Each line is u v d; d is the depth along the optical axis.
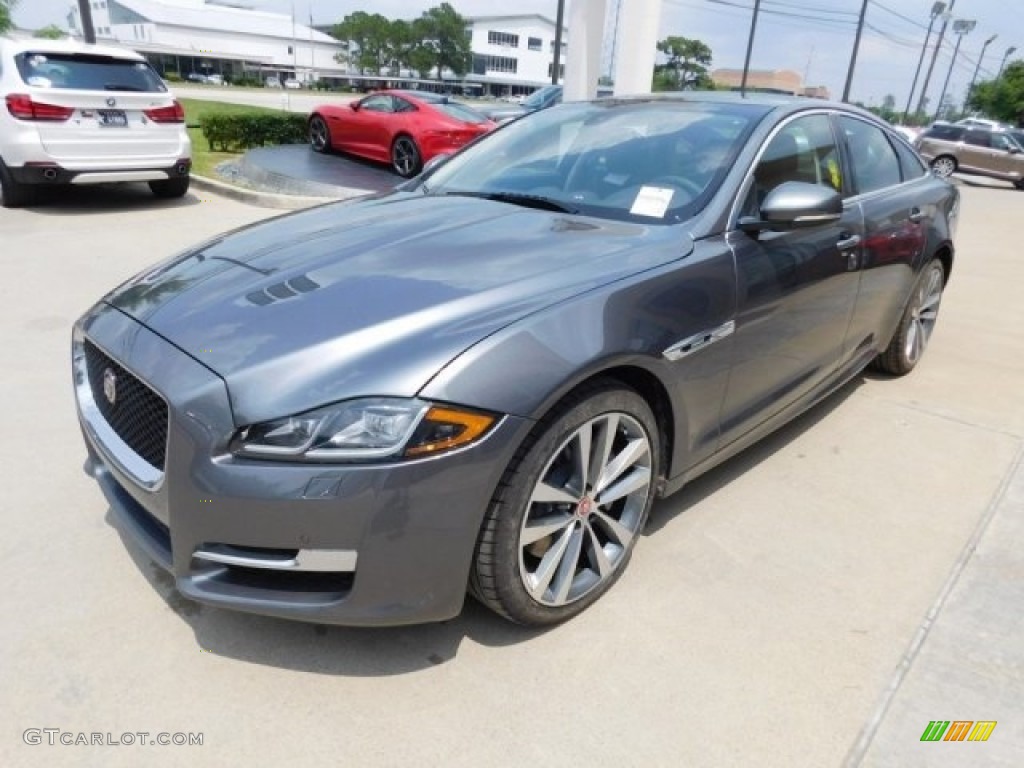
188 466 1.86
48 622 2.23
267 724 1.93
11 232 6.98
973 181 23.83
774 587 2.53
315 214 3.02
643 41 10.20
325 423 1.79
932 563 2.70
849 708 2.05
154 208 8.45
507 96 111.50
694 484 3.18
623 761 1.87
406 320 1.95
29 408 3.58
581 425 2.12
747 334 2.66
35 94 7.37
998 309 6.34
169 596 2.36
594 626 2.32
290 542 1.83
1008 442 3.71
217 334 2.00
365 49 101.94
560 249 2.42
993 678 2.17
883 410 4.05
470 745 1.90
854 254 3.30
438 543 1.89
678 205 2.71
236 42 92.00
